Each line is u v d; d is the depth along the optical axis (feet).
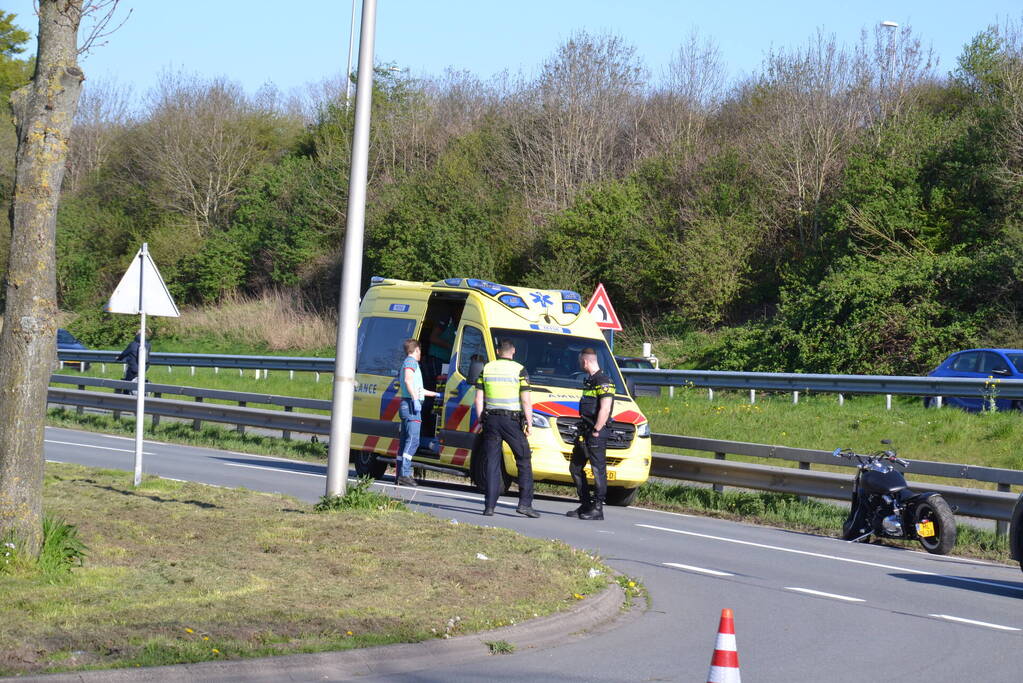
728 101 245.04
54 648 29.73
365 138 54.29
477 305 75.92
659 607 41.70
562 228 203.51
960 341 138.72
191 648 30.19
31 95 39.40
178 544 44.24
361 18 54.39
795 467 85.10
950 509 57.77
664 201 199.62
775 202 187.11
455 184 230.07
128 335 254.06
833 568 51.42
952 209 165.89
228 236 273.75
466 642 33.60
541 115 239.09
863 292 146.61
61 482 61.77
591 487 64.54
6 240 283.18
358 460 85.10
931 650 35.86
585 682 30.96
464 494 74.79
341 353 54.70
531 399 65.87
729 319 183.21
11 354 38.93
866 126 191.52
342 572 40.32
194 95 305.53
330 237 254.06
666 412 106.01
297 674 30.09
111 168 322.14
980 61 189.47
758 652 35.17
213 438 112.57
